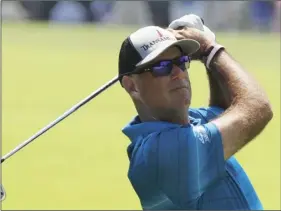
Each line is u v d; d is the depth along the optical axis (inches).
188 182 439.5
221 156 439.2
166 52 457.1
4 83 2183.8
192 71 2142.0
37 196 1159.6
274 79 2265.0
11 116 1726.1
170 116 465.1
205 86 1964.8
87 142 1526.8
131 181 456.4
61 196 1175.6
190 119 495.5
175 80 458.6
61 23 3462.1
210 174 441.7
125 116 1785.2
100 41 3053.6
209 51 476.7
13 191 1173.7
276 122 1660.9
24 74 2351.1
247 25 3240.7
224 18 3230.8
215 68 473.4
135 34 462.6
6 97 1987.0
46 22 3472.0
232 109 451.2
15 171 1289.4
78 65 2551.7
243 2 3233.3
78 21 3476.9
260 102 448.8
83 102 467.5
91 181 1252.5
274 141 1519.4
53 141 1523.1
